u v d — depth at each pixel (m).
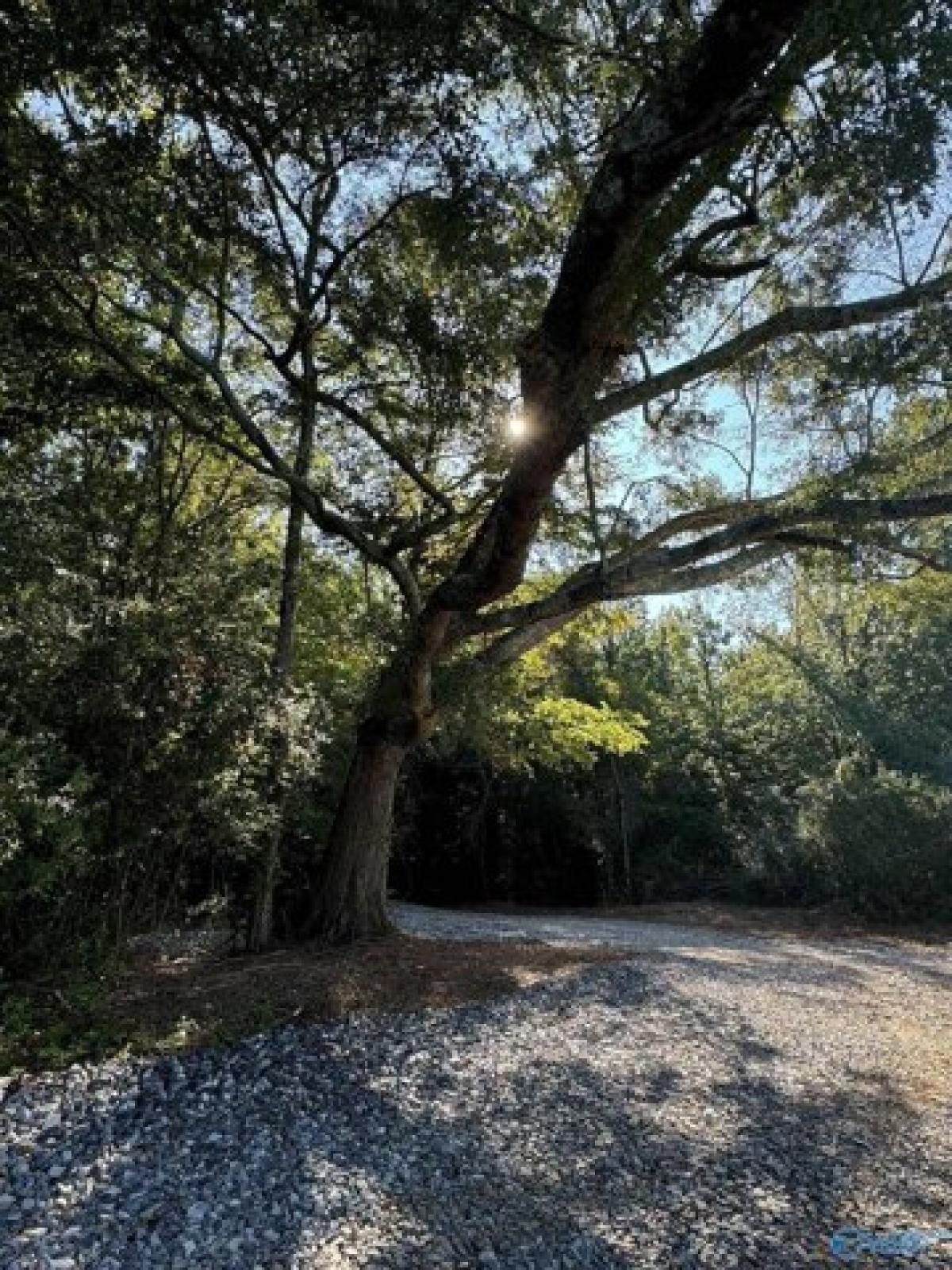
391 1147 4.59
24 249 7.81
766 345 9.09
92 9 6.05
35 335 8.22
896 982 10.46
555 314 5.95
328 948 9.27
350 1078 5.54
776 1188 4.38
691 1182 4.40
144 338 9.91
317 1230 3.68
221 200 7.98
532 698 15.84
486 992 7.82
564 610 9.15
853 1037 7.43
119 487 9.88
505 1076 5.75
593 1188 4.28
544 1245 3.70
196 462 11.07
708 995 8.39
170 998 6.98
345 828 9.90
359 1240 3.63
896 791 17.95
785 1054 6.75
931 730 22.11
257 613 9.10
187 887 8.89
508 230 8.95
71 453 9.84
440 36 6.57
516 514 6.95
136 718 6.83
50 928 6.43
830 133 5.93
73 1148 4.30
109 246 8.09
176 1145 4.40
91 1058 5.49
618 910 20.25
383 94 7.25
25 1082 5.03
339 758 12.80
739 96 4.94
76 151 7.37
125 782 6.90
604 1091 5.61
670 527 10.08
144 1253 3.44
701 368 8.41
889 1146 5.02
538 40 7.17
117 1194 3.89
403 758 10.24
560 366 6.13
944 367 7.19
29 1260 3.34
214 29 6.30
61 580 6.89
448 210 8.48
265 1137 4.55
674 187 6.10
